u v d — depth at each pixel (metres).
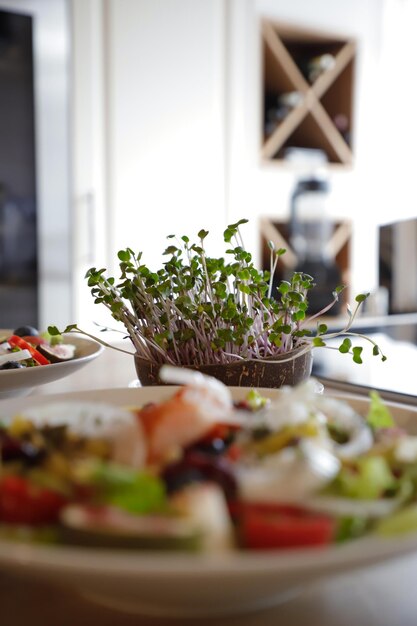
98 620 0.44
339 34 3.46
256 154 3.27
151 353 0.88
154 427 0.46
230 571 0.34
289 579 0.35
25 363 1.05
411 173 3.79
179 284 0.87
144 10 2.86
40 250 2.67
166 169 2.99
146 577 0.33
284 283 0.88
